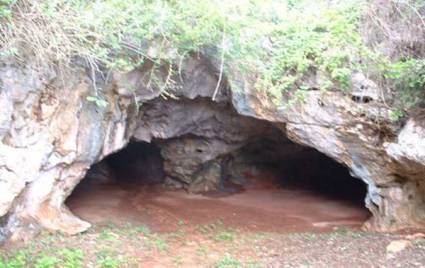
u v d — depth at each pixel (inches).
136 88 422.3
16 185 330.6
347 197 667.4
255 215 552.1
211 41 371.9
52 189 383.9
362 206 607.8
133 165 775.7
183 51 390.0
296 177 757.3
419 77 334.0
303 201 639.1
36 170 348.5
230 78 411.2
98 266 301.0
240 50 369.1
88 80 382.0
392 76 341.1
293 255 332.2
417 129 342.6
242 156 732.0
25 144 337.1
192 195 657.0
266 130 631.8
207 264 326.3
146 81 421.1
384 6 351.3
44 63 333.1
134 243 369.1
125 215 502.9
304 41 370.6
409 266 279.4
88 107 392.8
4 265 281.9
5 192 323.9
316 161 743.7
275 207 599.2
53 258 296.0
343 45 362.9
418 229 396.5
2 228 338.0
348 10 372.2
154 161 760.3
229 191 689.0
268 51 379.9
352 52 359.9
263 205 609.6
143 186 696.4
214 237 420.8
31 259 302.2
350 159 419.2
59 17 307.9
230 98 474.0
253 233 447.5
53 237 358.9
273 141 685.3
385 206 422.6
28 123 338.6
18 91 324.8
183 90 457.4
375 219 440.1
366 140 389.7
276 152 719.7
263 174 752.3
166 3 340.5
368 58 353.7
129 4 324.2
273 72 378.3
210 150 645.9
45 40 309.7
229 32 359.3
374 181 420.2
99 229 416.8
